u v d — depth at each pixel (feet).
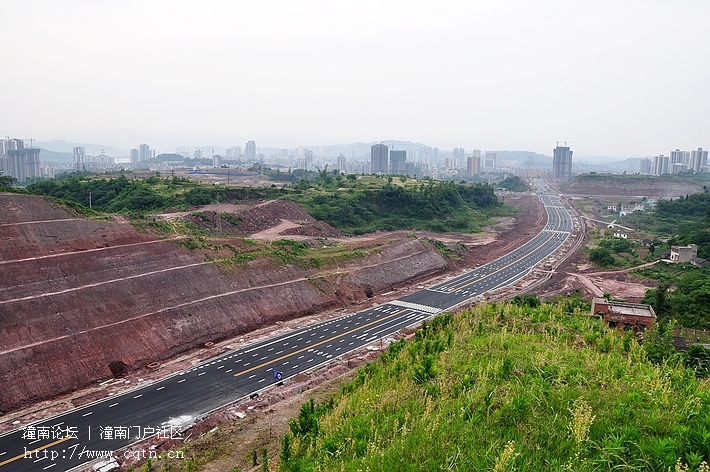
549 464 45.65
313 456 65.36
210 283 212.84
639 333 143.02
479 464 47.26
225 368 166.30
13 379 137.59
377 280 283.18
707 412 51.67
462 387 72.23
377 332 207.51
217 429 118.21
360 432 64.85
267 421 118.01
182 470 95.81
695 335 181.47
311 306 236.43
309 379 156.15
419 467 49.26
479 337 102.42
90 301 172.04
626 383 65.51
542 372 71.41
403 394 78.02
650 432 49.29
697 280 239.50
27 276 167.02
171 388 150.20
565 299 235.61
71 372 148.56
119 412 134.51
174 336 180.34
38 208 203.72
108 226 215.92
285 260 254.27
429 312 238.68
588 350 86.48
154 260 208.74
